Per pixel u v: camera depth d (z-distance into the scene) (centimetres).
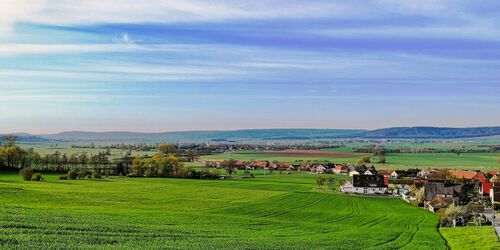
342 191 15725
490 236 6656
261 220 8094
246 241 5619
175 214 8031
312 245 5662
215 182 17612
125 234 5409
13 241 4388
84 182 15750
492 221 8400
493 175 19338
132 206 9506
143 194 12531
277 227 7325
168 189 14388
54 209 7231
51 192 11188
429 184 12669
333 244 5862
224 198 12488
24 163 19412
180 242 5184
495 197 11831
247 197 12962
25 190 10644
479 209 10400
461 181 18225
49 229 5206
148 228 5997
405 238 6806
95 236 5078
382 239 6600
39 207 7525
